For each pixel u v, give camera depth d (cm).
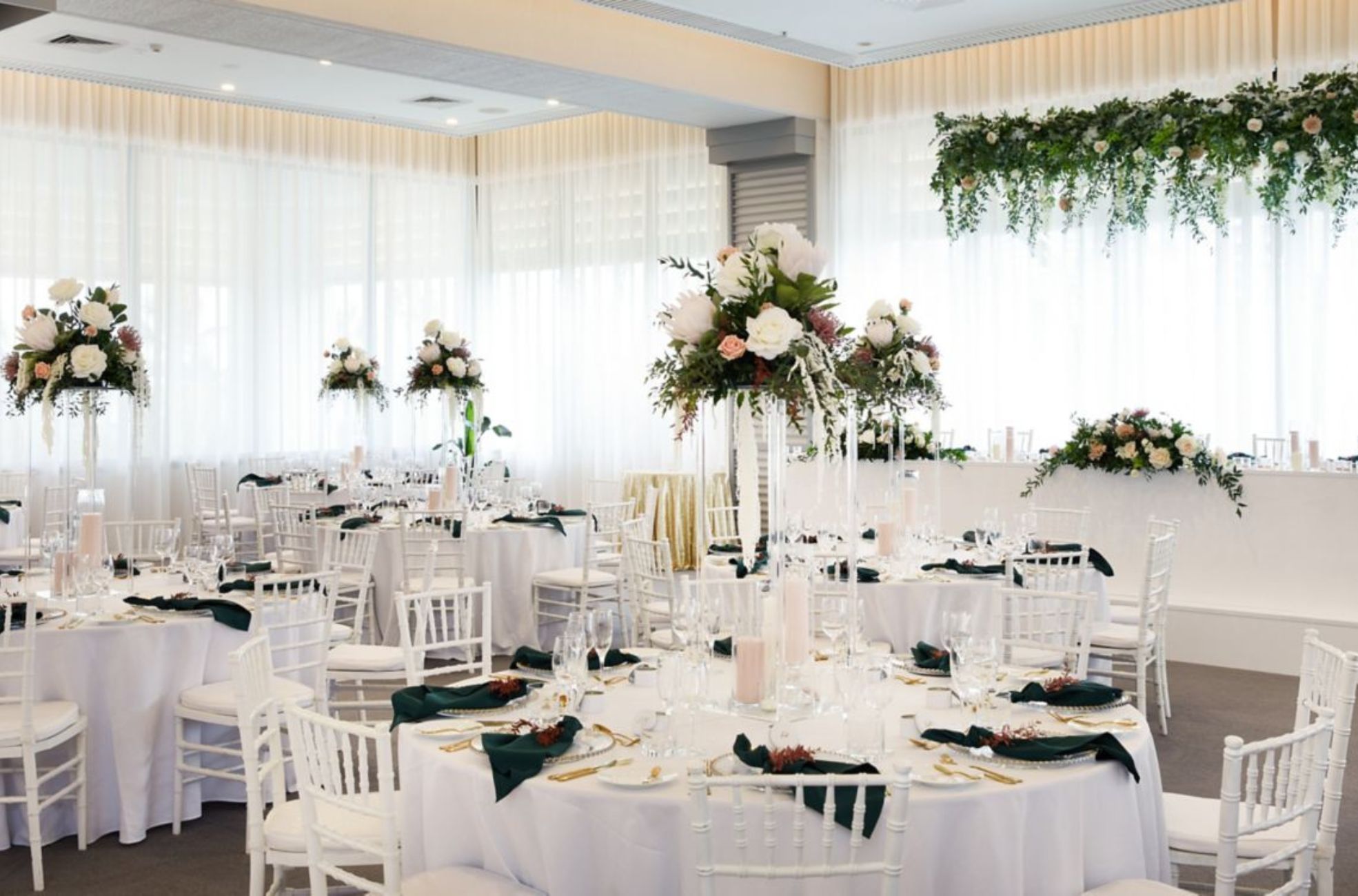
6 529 980
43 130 1152
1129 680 803
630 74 1007
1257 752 309
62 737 500
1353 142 859
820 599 579
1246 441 1020
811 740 356
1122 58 1038
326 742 389
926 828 305
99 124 1181
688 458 1267
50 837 527
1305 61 969
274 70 1124
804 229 1177
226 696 525
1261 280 1010
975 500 958
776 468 392
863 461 990
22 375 637
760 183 1206
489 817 329
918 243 1139
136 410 1084
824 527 760
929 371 757
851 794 298
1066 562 700
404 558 819
